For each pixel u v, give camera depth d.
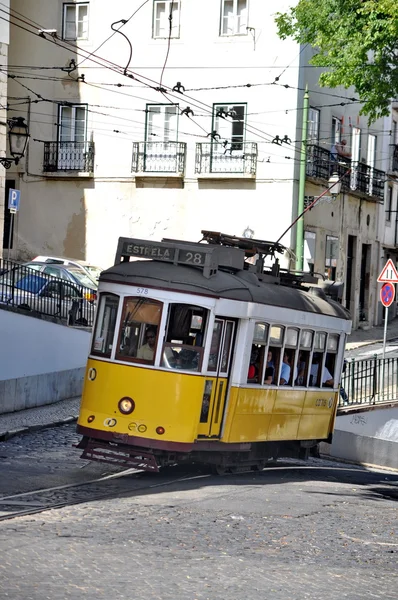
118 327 18.56
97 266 43.97
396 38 28.66
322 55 30.45
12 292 28.19
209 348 18.55
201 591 10.15
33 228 49.56
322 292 23.92
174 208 47.25
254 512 15.92
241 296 19.28
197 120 46.78
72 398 30.19
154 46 47.25
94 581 10.20
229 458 20.16
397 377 30.92
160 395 18.16
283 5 45.47
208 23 46.50
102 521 13.88
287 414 21.70
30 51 48.78
